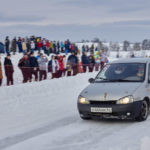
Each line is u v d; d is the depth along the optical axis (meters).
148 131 6.04
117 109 6.66
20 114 8.62
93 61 20.94
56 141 5.63
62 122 7.39
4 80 17.03
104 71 8.20
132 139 5.49
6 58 13.86
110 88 7.14
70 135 6.05
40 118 8.00
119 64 8.24
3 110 9.24
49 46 27.42
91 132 6.24
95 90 7.23
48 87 13.63
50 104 10.23
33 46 25.72
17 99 11.05
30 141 5.71
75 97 11.80
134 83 7.30
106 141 5.46
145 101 7.18
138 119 6.98
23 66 14.57
